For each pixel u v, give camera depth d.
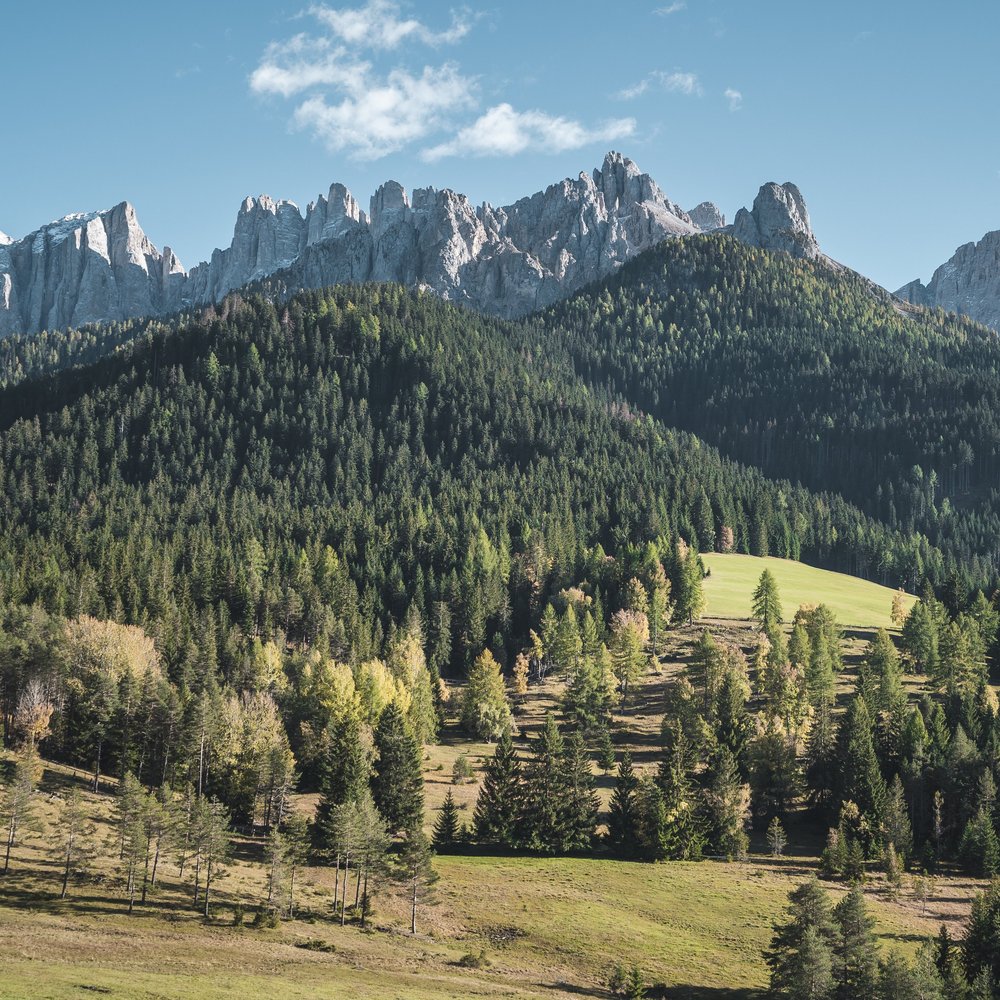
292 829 97.12
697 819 120.12
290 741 137.62
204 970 66.62
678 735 129.75
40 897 81.44
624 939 91.00
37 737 121.69
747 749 138.88
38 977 57.31
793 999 78.69
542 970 82.81
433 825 121.44
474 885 102.06
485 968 81.12
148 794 107.56
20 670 131.38
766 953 83.06
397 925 89.81
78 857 90.81
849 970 81.12
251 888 93.81
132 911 81.94
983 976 81.25
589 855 117.19
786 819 133.00
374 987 68.44
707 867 114.06
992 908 88.56
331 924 87.56
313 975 69.81
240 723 125.81
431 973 76.69
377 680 150.00
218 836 87.94
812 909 83.31
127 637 149.62
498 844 118.44
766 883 108.75
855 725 134.62
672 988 81.62
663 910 99.12
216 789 117.44
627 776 119.88
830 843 116.50
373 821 94.00
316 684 145.62
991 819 120.62
